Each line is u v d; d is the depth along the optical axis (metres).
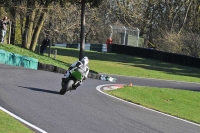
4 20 62.81
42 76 43.78
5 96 28.58
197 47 131.38
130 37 138.88
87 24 143.12
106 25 156.50
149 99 43.38
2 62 48.91
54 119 24.36
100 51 134.38
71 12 106.12
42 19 85.12
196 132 28.02
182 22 157.50
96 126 24.23
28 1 78.44
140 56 123.25
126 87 47.38
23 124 22.09
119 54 126.81
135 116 29.78
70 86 33.25
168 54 113.94
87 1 71.56
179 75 84.50
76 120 24.98
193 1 156.62
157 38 154.62
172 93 49.81
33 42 85.50
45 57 70.44
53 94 32.84
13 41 78.12
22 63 52.16
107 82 54.03
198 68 105.00
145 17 142.62
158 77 76.44
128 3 86.75
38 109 26.30
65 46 143.50
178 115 35.47
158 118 30.95
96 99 34.62
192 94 52.53
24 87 33.78
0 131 19.33
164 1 155.62
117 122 26.33
